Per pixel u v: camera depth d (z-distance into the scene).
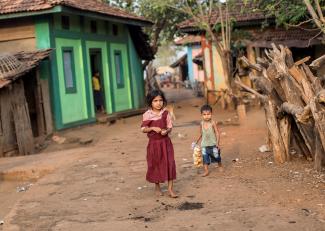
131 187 8.17
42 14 16.77
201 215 6.33
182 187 7.86
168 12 31.12
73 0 18.36
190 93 39.41
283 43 21.11
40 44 17.06
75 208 7.17
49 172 10.83
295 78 8.39
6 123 14.41
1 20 17.39
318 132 7.67
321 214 5.97
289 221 5.80
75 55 18.94
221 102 22.89
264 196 6.92
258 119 15.48
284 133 8.86
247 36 22.11
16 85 14.91
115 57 22.86
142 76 26.31
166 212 6.61
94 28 20.69
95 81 21.20
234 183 7.79
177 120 19.55
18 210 7.30
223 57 21.09
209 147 8.52
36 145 15.88
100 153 12.01
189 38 33.78
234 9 23.00
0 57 14.94
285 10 13.88
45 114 16.72
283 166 8.59
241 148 10.85
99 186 8.42
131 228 6.04
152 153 7.41
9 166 11.71
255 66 9.95
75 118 18.62
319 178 7.59
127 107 23.72
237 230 5.64
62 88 17.80
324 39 11.45
